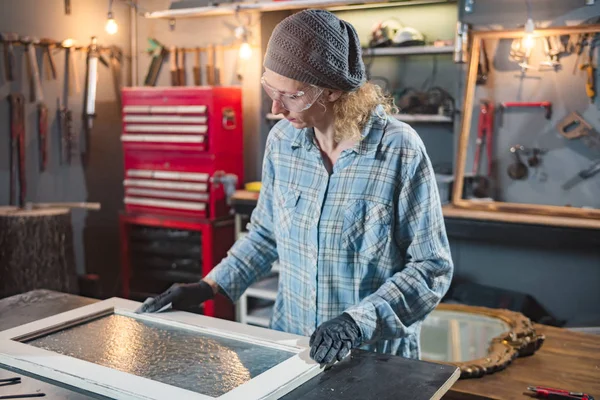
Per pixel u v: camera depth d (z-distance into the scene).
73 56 4.09
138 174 3.97
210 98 3.68
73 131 4.14
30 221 3.49
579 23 3.12
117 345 1.49
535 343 2.01
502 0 3.26
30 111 3.89
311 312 1.69
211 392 1.25
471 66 3.35
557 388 1.75
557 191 3.26
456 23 3.63
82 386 1.26
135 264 4.04
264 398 1.19
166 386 1.23
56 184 4.07
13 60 3.76
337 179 1.63
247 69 3.97
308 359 1.38
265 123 3.99
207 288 1.77
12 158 3.81
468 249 3.51
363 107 1.57
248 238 1.86
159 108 3.83
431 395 1.26
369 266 1.63
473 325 2.39
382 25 3.66
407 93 3.73
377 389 1.28
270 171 1.80
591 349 2.04
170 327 1.61
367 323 1.46
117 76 4.34
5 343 1.45
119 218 4.06
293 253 1.72
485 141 3.39
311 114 1.54
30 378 1.32
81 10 4.10
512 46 3.28
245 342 1.51
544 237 3.04
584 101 3.17
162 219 3.87
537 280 3.37
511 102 3.32
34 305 1.83
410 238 1.63
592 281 3.25
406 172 1.58
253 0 3.80
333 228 1.63
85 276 4.02
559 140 3.24
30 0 3.83
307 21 1.44
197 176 3.77
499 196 3.38
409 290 1.55
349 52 1.49
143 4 4.29
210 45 4.06
